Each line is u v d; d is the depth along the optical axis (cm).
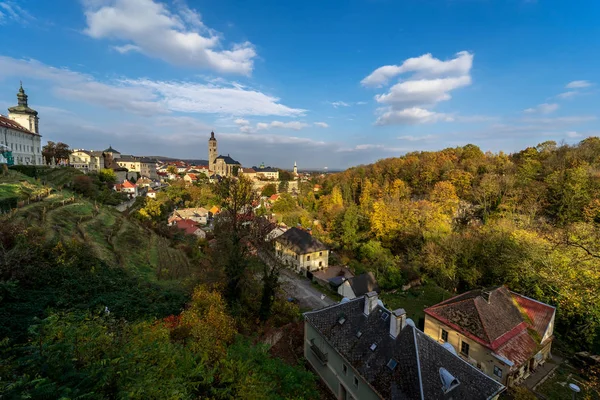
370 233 5947
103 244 3503
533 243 3391
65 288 2028
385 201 6388
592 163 5381
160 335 1229
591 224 3603
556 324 2814
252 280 2936
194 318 1745
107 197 6347
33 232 2647
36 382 628
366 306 1988
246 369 1102
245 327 2323
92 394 602
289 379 1334
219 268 2852
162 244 4597
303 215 8156
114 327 1205
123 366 754
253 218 3203
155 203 6988
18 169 5647
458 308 2497
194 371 967
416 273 4506
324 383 2050
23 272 1939
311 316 2209
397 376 1530
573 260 2611
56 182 6050
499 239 3916
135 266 3325
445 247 4359
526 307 2605
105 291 2203
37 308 1650
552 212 5016
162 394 771
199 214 8194
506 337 2238
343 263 5416
